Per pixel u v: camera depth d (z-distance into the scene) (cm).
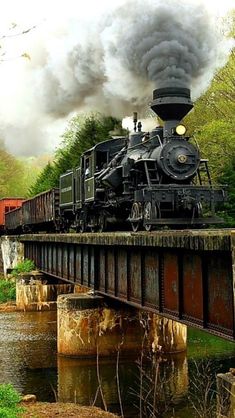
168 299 1006
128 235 1112
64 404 1140
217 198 1512
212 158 2511
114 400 1215
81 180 2084
